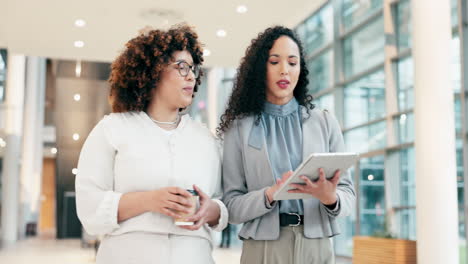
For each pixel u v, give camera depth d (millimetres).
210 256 2275
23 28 9844
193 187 2119
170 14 9102
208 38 10289
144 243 2117
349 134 12078
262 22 9523
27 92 25188
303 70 2592
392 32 10547
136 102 2277
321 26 13156
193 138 2320
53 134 32406
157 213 2137
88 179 2189
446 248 7371
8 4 8773
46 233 30312
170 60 2252
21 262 12820
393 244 8148
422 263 7512
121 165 2201
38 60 26438
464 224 8305
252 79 2514
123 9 8938
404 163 10734
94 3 8719
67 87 20031
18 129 21891
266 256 2322
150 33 2270
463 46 8367
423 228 7504
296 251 2303
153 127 2264
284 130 2488
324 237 2355
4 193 21797
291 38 2518
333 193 2154
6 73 21062
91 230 2143
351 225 12461
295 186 2100
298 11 9070
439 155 7434
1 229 21688
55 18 9336
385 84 10633
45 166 36500
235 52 11102
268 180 2396
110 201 2113
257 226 2334
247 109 2512
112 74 2332
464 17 8406
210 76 19516
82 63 19453
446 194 7410
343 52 12289
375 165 11375
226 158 2488
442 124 7469
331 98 12828
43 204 36344
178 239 2164
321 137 2473
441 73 7512
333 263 2381
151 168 2193
